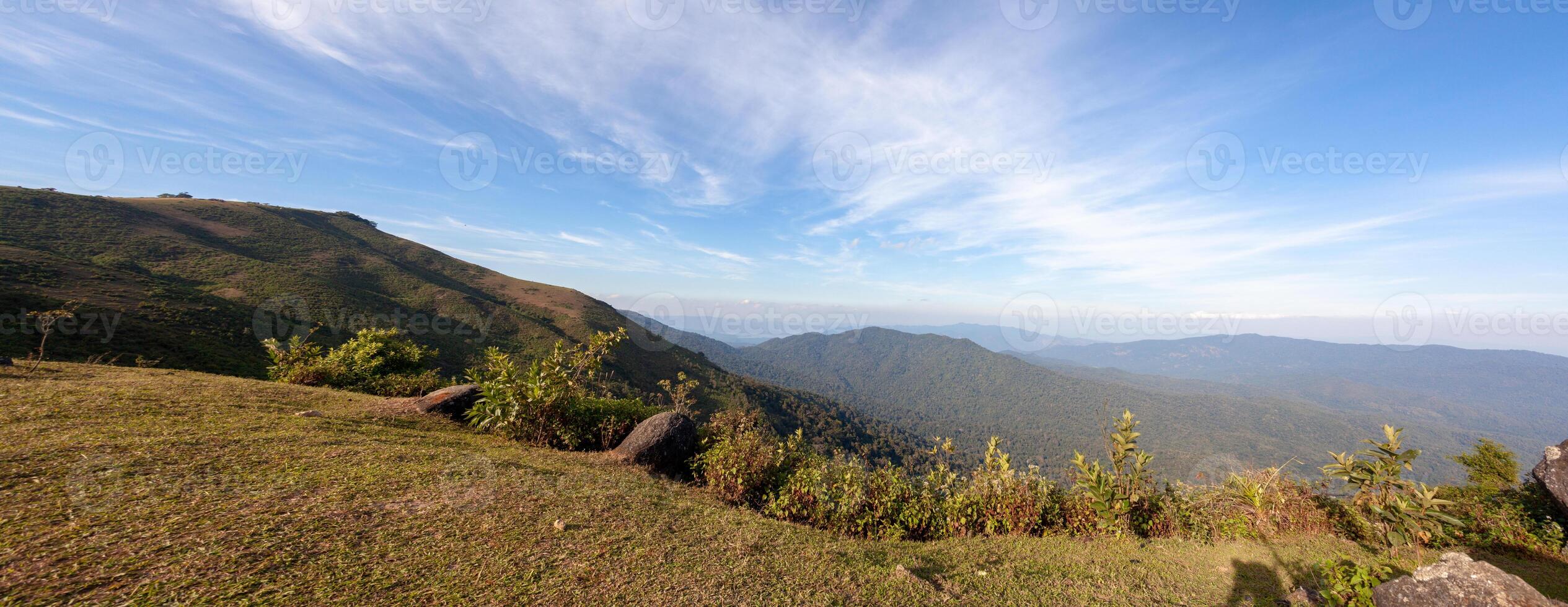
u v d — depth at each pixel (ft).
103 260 140.77
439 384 38.11
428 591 9.53
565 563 11.44
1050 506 20.94
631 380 167.12
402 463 16.49
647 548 12.91
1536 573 15.92
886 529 19.27
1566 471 18.10
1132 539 19.12
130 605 7.77
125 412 18.57
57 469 12.34
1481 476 20.98
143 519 10.43
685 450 24.77
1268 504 20.26
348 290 174.40
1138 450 20.98
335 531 11.14
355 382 37.65
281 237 230.89
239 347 93.86
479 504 14.05
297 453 16.03
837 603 11.52
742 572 12.37
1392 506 17.71
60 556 8.72
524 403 25.26
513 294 272.92
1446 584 10.85
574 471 19.47
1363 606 12.13
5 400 18.28
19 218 150.41
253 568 9.20
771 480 22.44
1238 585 14.96
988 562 16.16
